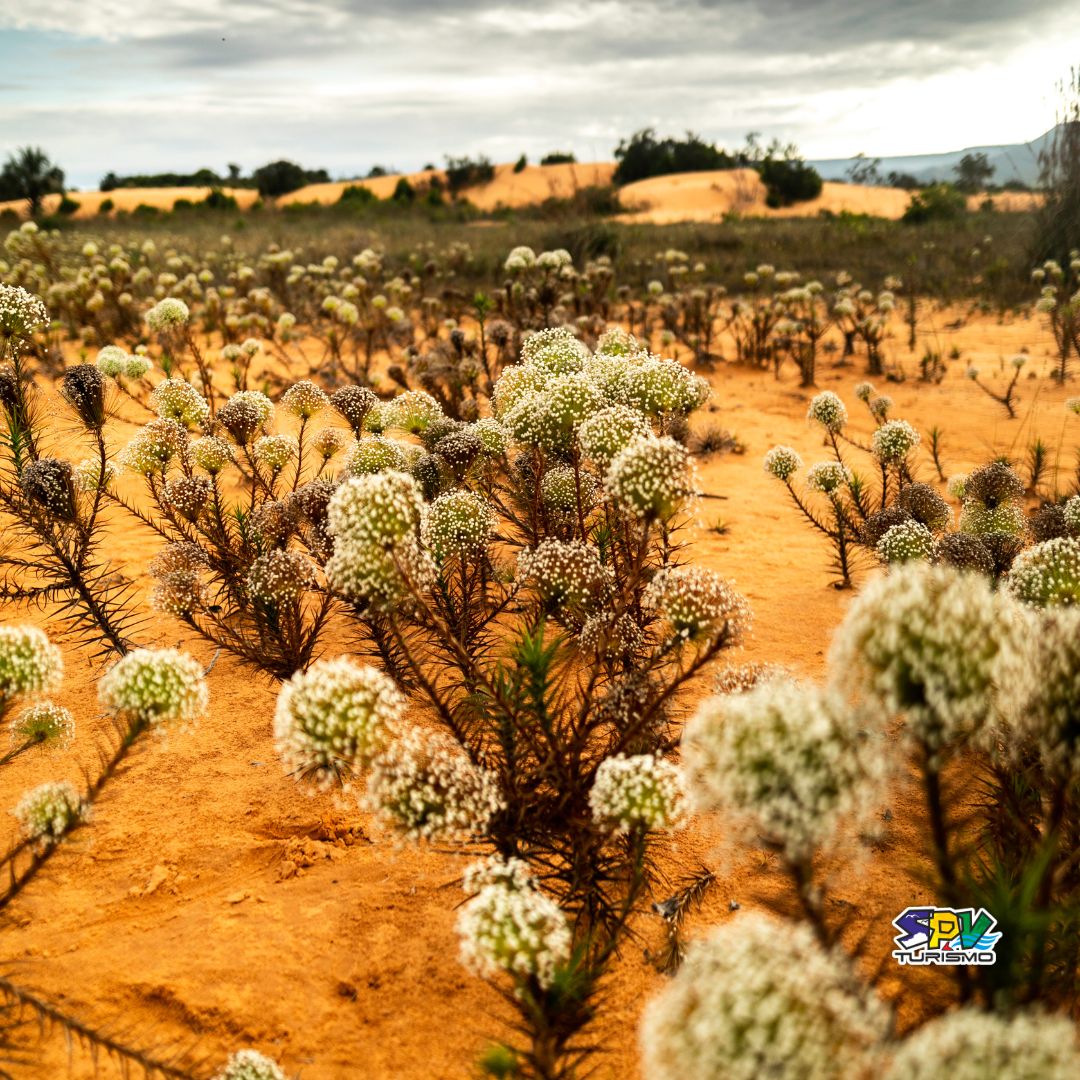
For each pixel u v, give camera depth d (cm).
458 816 230
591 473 511
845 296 1755
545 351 511
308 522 471
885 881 328
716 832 365
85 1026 252
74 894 333
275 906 330
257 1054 232
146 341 1512
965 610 162
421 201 6278
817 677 484
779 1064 119
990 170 5447
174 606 445
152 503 805
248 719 460
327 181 8700
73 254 2611
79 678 494
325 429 566
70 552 531
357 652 496
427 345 1546
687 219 5378
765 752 159
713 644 281
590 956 270
